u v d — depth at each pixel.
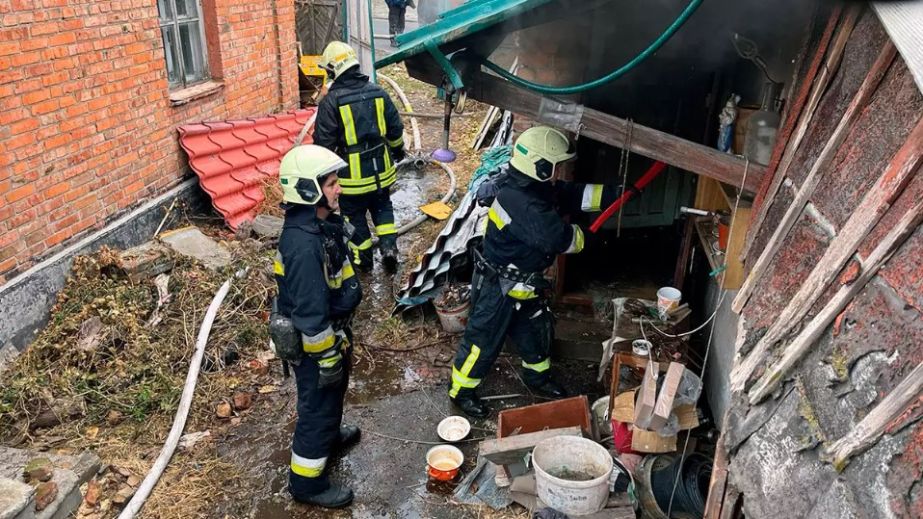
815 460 1.68
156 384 4.21
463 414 4.24
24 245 4.27
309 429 3.33
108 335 4.35
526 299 3.91
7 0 4.00
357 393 4.43
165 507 3.46
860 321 1.67
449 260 5.04
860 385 1.59
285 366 3.41
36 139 4.30
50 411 3.91
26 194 4.26
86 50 4.65
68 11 4.45
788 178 2.51
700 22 3.71
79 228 4.75
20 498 3.01
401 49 3.24
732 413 2.21
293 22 7.80
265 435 3.99
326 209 3.08
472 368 4.07
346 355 3.42
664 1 3.52
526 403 4.34
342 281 3.24
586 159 4.86
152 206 5.52
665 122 4.51
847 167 2.02
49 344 4.23
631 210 5.15
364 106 5.20
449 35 2.96
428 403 4.34
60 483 3.30
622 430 3.56
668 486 3.23
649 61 4.18
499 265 3.85
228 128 6.47
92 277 4.69
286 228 3.01
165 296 4.86
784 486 1.77
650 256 5.49
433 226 6.69
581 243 3.77
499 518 3.42
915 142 1.66
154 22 5.35
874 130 1.93
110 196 5.05
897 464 1.37
